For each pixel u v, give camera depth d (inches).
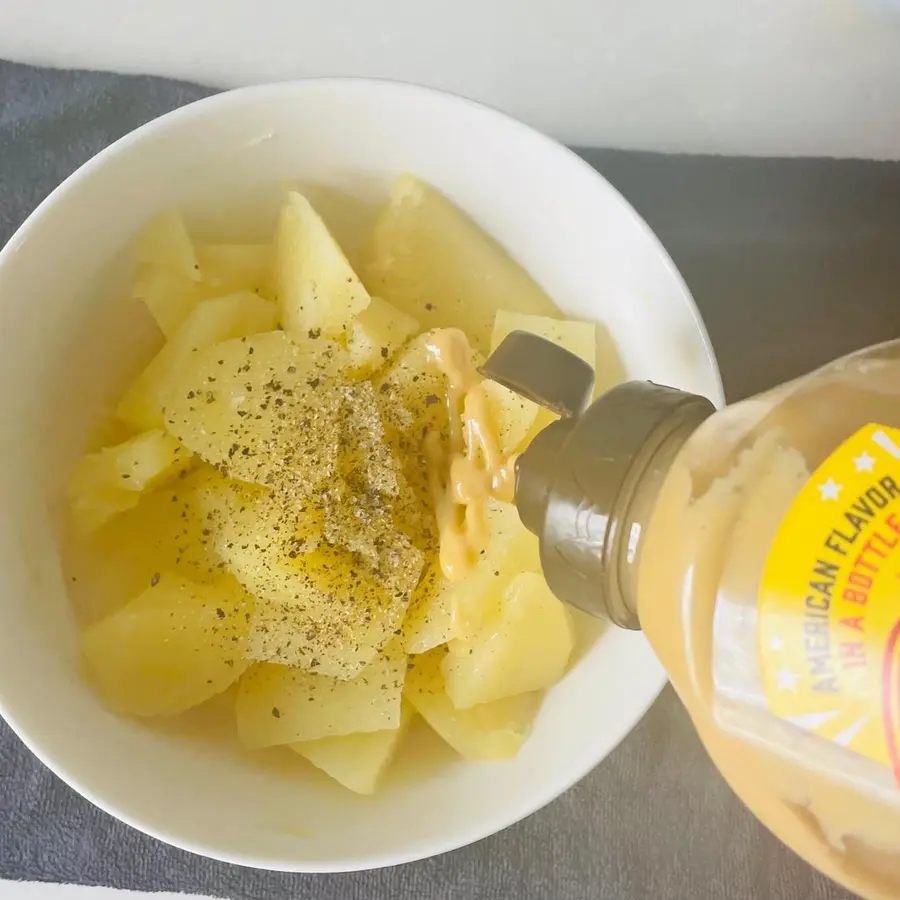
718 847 9.2
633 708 7.3
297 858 7.2
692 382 7.5
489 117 7.5
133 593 8.2
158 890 9.0
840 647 5.1
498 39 9.0
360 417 8.2
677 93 9.5
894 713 5.0
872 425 5.4
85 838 9.0
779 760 5.9
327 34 9.1
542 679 8.2
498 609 8.2
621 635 7.8
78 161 9.5
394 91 7.5
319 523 8.1
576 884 9.1
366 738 8.1
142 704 7.8
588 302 8.4
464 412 8.2
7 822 9.0
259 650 8.2
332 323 8.2
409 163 8.1
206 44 9.2
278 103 7.5
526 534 8.2
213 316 8.1
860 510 5.2
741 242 9.9
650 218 9.9
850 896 9.2
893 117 9.7
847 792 5.7
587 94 9.5
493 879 9.1
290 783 8.0
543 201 8.0
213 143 7.6
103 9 8.9
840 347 9.8
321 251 8.1
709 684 6.0
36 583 7.5
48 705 7.1
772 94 9.5
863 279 9.9
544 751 7.8
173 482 8.5
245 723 8.1
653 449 6.3
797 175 9.9
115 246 7.8
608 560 6.3
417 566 8.3
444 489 8.4
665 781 9.3
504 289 8.5
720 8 8.7
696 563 5.9
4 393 7.3
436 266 8.4
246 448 8.1
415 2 8.7
